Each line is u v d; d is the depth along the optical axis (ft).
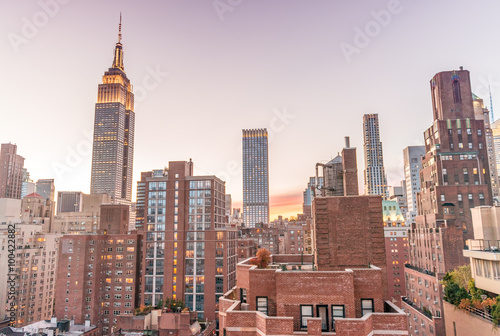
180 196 431.84
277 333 81.30
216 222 439.63
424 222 352.49
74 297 402.93
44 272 453.99
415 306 297.12
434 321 236.22
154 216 431.43
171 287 412.16
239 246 539.70
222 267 413.80
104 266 427.33
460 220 337.52
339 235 115.34
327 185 154.40
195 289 409.90
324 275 89.10
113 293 423.23
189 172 457.27
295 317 88.07
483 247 181.88
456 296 180.65
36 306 434.71
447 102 422.82
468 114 414.62
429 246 296.71
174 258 419.74
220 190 470.39
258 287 94.89
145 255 424.05
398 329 83.92
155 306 375.66
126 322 301.84
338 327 80.64
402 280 415.64
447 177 378.94
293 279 89.92
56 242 481.87
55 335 302.04
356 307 91.40
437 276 245.86
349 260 113.50
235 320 88.33
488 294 167.53
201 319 398.62
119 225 511.40
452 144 401.29
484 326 151.53
